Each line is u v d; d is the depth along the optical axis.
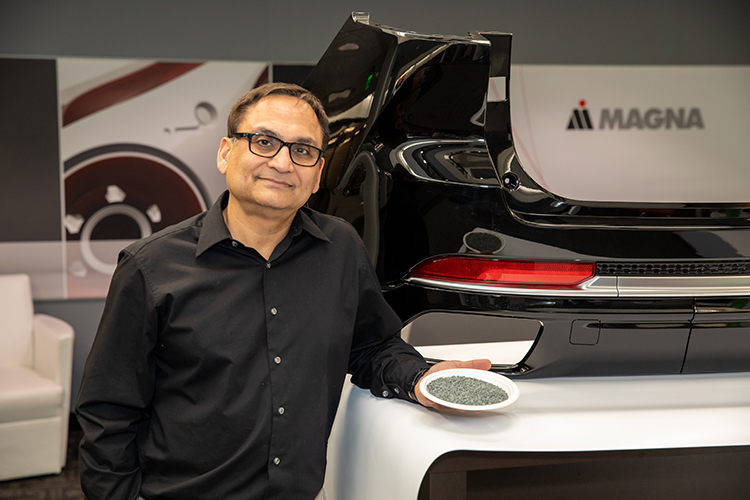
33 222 3.45
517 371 1.17
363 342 1.22
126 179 3.54
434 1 3.83
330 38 3.75
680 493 1.29
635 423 0.98
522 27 3.93
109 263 3.56
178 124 3.57
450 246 1.13
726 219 1.15
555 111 3.93
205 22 3.61
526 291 1.11
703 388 1.14
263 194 0.98
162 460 1.06
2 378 2.81
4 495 2.47
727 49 4.11
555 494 1.27
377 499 1.04
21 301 3.15
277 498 1.03
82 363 3.58
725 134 4.07
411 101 1.15
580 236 1.11
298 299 1.07
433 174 1.13
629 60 4.04
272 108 0.99
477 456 0.90
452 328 1.59
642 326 1.13
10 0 3.37
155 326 1.03
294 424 1.03
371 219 1.20
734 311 1.14
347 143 1.24
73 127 3.45
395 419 1.04
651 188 4.04
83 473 1.05
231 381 1.01
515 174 1.13
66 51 3.47
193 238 1.06
